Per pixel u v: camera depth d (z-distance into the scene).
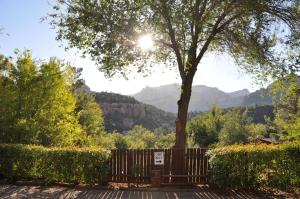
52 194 12.09
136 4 14.28
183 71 16.45
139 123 131.12
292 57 16.14
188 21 14.35
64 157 13.78
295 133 22.31
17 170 14.20
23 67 18.45
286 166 12.76
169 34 15.60
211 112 53.31
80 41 15.29
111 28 14.37
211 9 15.09
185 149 13.84
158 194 12.31
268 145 13.58
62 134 19.39
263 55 16.19
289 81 16.28
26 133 17.83
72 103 19.94
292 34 16.09
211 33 16.19
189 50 16.02
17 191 12.52
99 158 13.59
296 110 31.97
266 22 15.77
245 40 16.39
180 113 16.30
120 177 13.88
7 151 14.24
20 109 18.06
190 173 13.79
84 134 23.66
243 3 14.49
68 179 13.78
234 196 12.05
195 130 50.91
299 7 15.69
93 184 13.64
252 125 51.44
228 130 47.44
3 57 18.73
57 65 19.33
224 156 12.88
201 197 11.84
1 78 18.41
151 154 13.86
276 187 12.79
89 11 14.86
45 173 13.89
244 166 12.84
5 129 17.64
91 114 38.12
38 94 18.52
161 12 14.31
